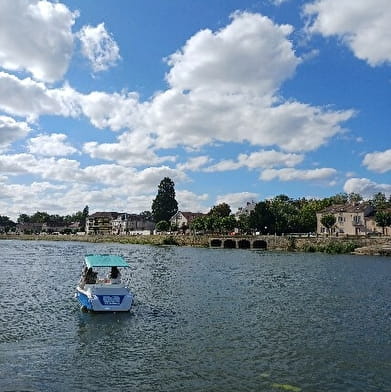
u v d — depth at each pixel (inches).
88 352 786.8
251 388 626.2
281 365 727.7
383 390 628.7
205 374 679.1
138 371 689.6
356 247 3818.9
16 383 631.2
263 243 4621.1
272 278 1934.1
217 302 1309.1
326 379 668.1
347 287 1664.6
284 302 1323.8
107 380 649.6
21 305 1224.2
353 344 861.8
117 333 922.1
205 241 4972.9
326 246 3914.9
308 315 1135.0
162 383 639.8
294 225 5457.7
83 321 1026.7
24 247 4749.0
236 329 970.1
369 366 730.2
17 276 1948.8
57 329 949.2
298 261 2876.5
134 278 1894.7
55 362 729.0
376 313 1173.1
